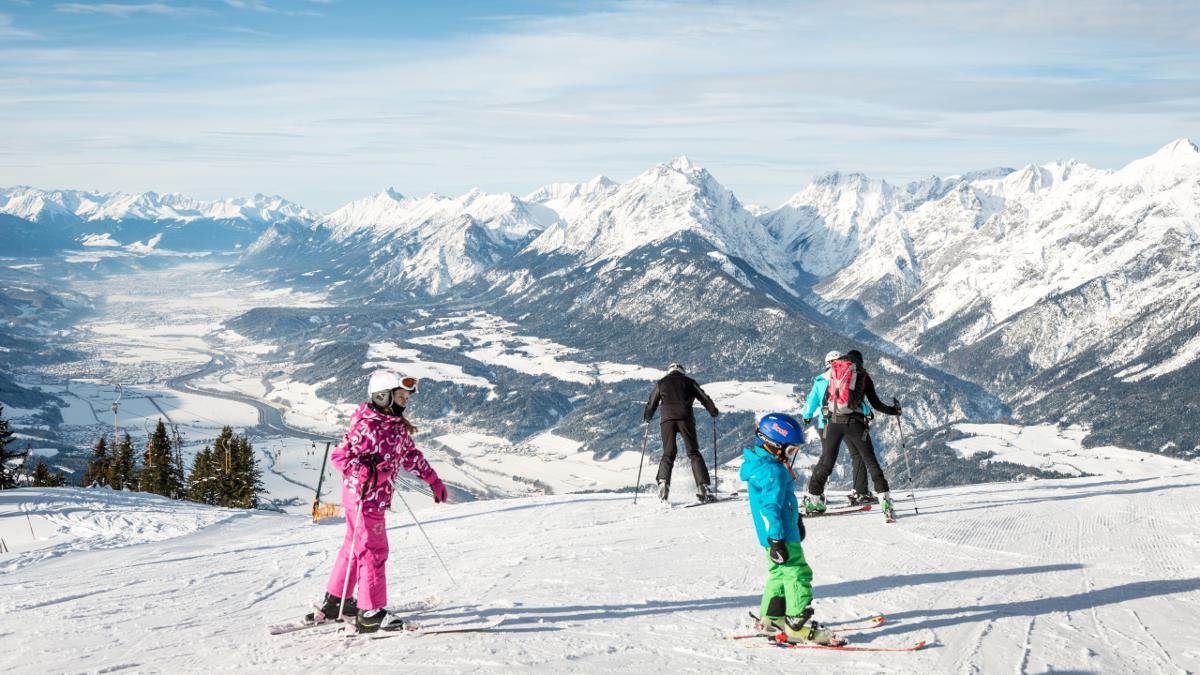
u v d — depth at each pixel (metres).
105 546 15.38
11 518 19.16
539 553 11.06
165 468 67.06
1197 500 14.94
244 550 13.51
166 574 11.21
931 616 7.52
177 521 18.78
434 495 7.36
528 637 6.83
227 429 65.50
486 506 17.47
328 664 6.14
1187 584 8.75
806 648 6.55
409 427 7.23
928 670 5.99
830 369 13.19
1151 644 6.67
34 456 172.62
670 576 9.38
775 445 6.67
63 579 11.16
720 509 14.53
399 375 7.21
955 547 10.89
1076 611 7.68
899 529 12.20
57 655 6.86
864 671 5.97
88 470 70.31
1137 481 18.70
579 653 6.35
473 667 5.96
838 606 7.91
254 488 66.75
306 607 8.70
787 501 6.68
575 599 8.27
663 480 14.87
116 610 8.79
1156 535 11.69
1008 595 8.28
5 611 8.91
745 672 5.93
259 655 6.51
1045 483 18.78
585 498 17.42
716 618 7.50
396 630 7.02
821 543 11.19
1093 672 5.98
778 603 6.75
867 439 13.02
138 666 6.39
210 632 7.53
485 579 9.41
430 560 11.06
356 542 7.07
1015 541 11.29
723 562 10.20
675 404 14.98
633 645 6.61
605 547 11.36
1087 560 10.02
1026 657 6.29
